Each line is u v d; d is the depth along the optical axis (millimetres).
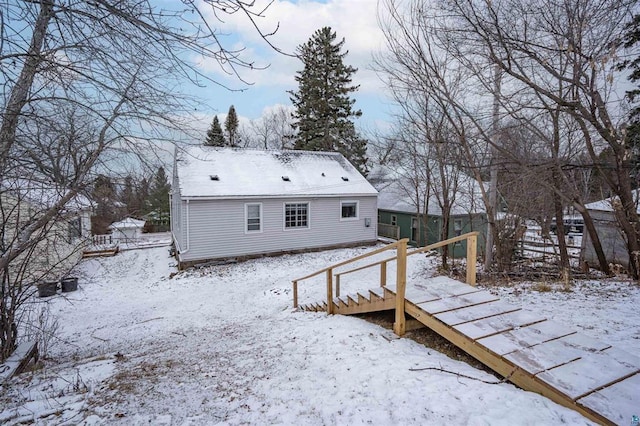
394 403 2928
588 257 11203
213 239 13727
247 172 15500
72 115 3877
